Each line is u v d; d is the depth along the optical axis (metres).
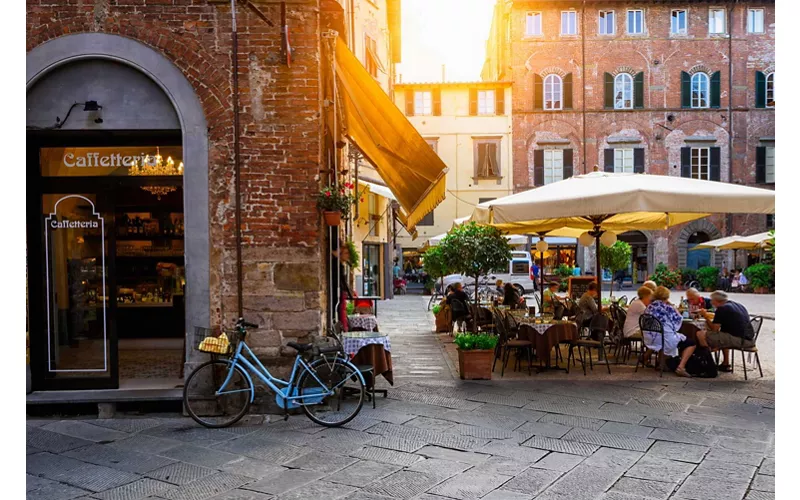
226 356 6.64
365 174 23.62
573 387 7.97
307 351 6.37
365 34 20.66
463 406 7.00
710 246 23.72
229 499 4.44
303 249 6.82
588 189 8.23
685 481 4.74
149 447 5.60
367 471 4.98
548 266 33.19
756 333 8.90
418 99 33.62
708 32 32.94
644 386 8.00
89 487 4.66
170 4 6.75
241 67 6.80
